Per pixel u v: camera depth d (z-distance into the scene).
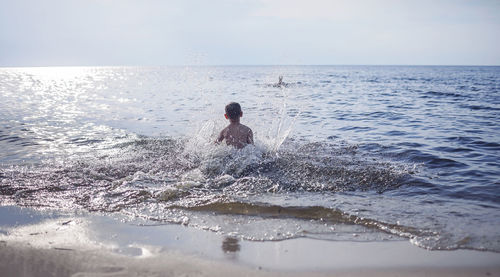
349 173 3.89
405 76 49.22
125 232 2.44
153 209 2.90
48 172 3.94
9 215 2.73
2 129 7.20
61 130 7.09
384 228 2.49
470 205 2.94
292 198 3.12
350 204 2.96
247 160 4.34
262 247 2.22
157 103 12.62
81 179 3.70
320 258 2.08
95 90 20.05
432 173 3.91
